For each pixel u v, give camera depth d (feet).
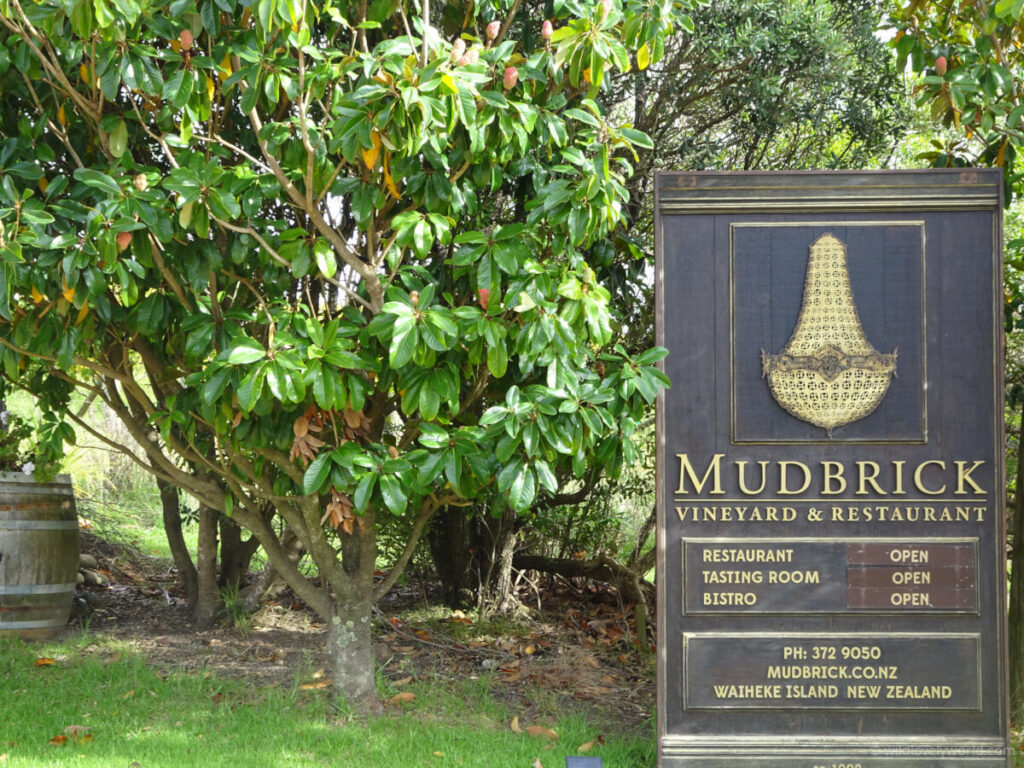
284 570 17.49
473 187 16.46
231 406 13.96
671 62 22.54
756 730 14.56
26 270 12.95
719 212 14.98
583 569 25.96
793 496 14.71
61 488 22.07
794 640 14.62
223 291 16.33
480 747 15.37
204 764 14.01
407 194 14.73
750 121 23.09
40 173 13.66
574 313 13.70
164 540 35.09
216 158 13.97
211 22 12.87
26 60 13.46
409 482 13.71
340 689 17.12
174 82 12.66
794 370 14.79
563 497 25.54
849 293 14.80
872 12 22.97
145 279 14.92
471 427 14.19
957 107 16.06
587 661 21.70
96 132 15.83
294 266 13.93
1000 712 14.39
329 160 15.06
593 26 13.32
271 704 17.13
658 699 14.52
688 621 14.71
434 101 11.66
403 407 13.87
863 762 14.40
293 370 12.41
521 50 19.44
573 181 14.39
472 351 13.76
